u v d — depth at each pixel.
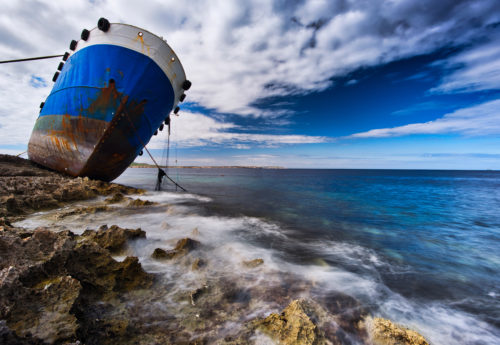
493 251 7.46
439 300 4.53
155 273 4.46
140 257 5.20
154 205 12.21
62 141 14.11
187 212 12.03
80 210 9.31
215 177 55.72
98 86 12.09
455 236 9.20
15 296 2.38
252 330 2.97
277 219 11.51
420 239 8.73
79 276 3.31
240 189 26.80
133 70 12.14
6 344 1.84
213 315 3.37
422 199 20.28
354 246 7.70
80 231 7.13
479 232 9.81
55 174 16.45
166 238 6.89
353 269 5.80
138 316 3.15
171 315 3.28
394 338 3.01
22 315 2.24
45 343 2.03
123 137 13.66
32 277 2.84
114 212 10.05
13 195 8.95
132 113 12.91
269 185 33.91
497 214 13.82
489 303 4.45
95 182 14.62
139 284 3.85
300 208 14.88
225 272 4.88
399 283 5.18
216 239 7.36
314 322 3.13
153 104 13.55
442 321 3.86
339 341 3.00
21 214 8.47
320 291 4.46
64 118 13.30
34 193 10.34
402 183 42.56
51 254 3.26
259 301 3.89
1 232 4.41
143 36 12.26
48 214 8.79
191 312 3.39
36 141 16.92
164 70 13.15
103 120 12.60
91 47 12.16
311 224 10.62
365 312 3.92
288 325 2.93
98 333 2.62
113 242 5.29
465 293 4.82
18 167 16.39
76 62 12.80
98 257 3.81
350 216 12.66
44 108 15.45
